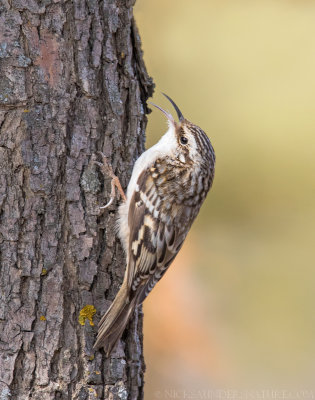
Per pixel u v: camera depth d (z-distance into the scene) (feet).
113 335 22.90
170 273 47.16
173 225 26.40
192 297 46.37
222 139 54.90
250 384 43.88
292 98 54.85
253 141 54.34
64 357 22.20
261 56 55.93
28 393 21.81
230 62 56.08
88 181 22.97
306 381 45.24
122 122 24.03
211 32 56.75
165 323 43.73
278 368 45.88
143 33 56.85
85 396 22.39
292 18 56.85
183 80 56.08
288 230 53.62
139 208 24.93
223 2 57.31
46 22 22.29
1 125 21.84
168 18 57.06
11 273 21.77
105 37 23.47
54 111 22.36
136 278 24.57
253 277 51.29
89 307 22.74
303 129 54.13
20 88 21.90
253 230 54.13
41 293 22.04
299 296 49.88
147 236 25.48
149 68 56.29
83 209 22.90
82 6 22.86
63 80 22.56
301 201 53.57
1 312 21.67
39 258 22.04
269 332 47.52
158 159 26.32
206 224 54.29
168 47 56.59
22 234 21.90
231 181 54.54
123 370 23.25
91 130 23.11
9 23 21.88
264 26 56.70
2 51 21.79
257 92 55.16
